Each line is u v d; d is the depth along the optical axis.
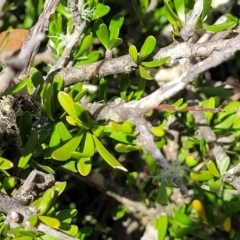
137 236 0.72
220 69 0.79
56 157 0.46
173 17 0.50
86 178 0.65
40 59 0.64
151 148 0.48
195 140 0.64
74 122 0.47
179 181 0.54
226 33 0.56
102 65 0.52
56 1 0.48
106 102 0.56
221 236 0.65
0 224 0.47
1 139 0.49
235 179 0.53
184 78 0.46
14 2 0.66
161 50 0.51
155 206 0.66
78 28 0.53
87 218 0.74
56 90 0.49
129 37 0.66
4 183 0.47
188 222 0.62
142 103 0.48
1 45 0.53
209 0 0.48
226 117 0.63
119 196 0.66
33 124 0.49
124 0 0.65
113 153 0.69
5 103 0.49
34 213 0.44
